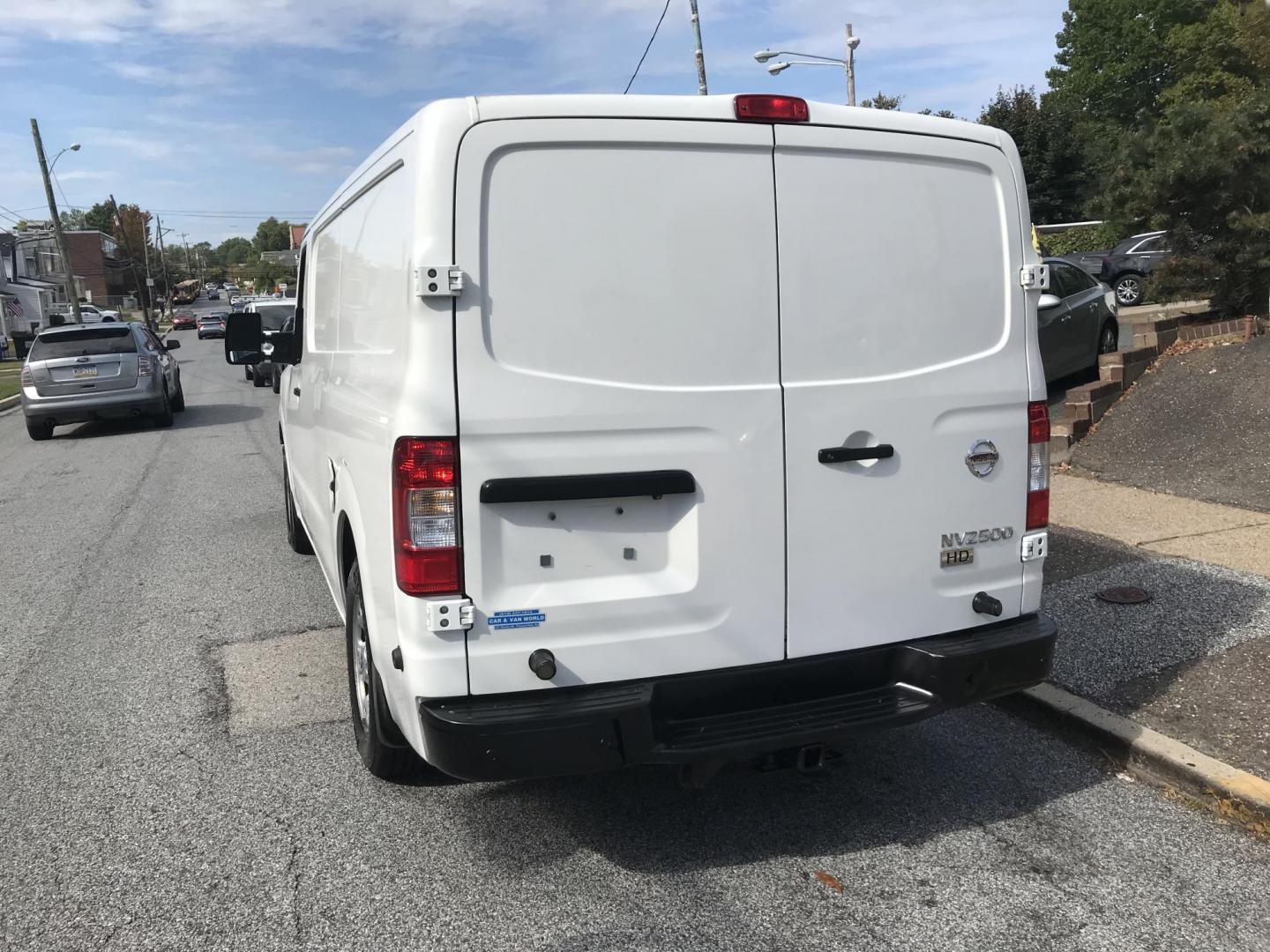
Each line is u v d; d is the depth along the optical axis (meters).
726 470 3.21
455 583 2.99
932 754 4.25
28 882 3.38
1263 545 6.27
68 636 5.88
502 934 3.07
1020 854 3.47
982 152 3.52
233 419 16.53
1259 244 9.90
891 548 3.46
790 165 3.22
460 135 2.93
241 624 6.02
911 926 3.08
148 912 3.21
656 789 3.97
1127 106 51.56
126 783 4.08
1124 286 17.86
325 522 4.70
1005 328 3.61
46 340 14.67
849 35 24.72
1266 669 4.58
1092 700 4.45
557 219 3.00
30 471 12.15
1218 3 48.31
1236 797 3.65
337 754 4.31
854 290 3.33
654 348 3.11
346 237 4.31
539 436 3.02
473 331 2.96
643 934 3.05
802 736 3.21
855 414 3.35
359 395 3.68
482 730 2.97
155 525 8.75
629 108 3.04
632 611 3.16
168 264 132.12
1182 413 8.43
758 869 3.40
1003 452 3.63
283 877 3.39
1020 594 3.74
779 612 3.33
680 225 3.11
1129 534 6.64
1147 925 3.07
